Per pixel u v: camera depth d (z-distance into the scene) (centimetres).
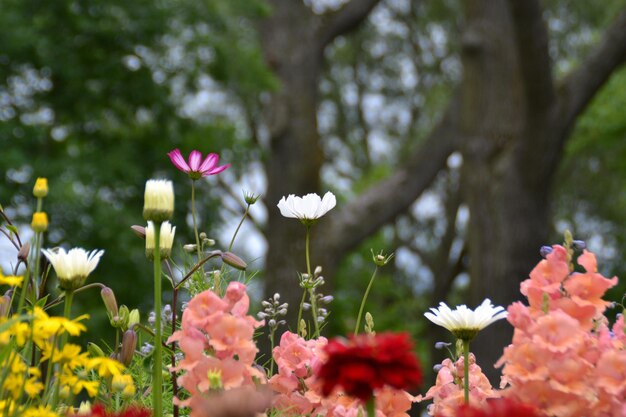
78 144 1511
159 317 199
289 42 1667
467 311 207
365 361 169
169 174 1526
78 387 184
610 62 1227
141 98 1490
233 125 1656
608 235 2367
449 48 2570
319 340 240
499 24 1337
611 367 191
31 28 1395
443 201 2541
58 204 1310
